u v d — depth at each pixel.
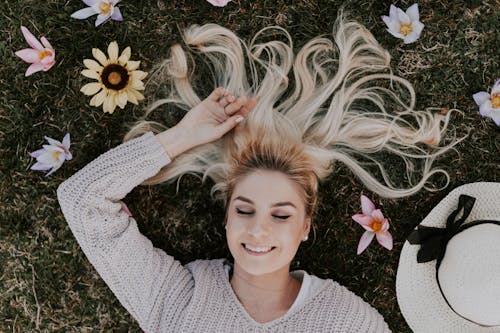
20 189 1.99
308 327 1.75
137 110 2.00
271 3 1.98
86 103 1.99
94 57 1.94
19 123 1.99
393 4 1.95
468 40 1.96
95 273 2.01
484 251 1.64
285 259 1.71
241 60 1.97
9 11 1.98
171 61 1.98
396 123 1.98
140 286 1.77
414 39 1.87
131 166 1.75
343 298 1.79
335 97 1.95
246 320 1.76
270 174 1.72
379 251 2.00
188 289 1.79
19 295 2.02
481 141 1.97
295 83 1.97
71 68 1.99
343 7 1.95
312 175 1.79
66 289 2.01
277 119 1.91
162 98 2.00
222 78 1.99
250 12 1.98
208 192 2.00
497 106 1.87
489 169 1.97
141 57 1.99
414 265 1.89
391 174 1.99
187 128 1.82
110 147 1.99
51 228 2.00
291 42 1.96
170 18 1.98
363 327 1.75
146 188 2.00
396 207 1.99
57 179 1.99
